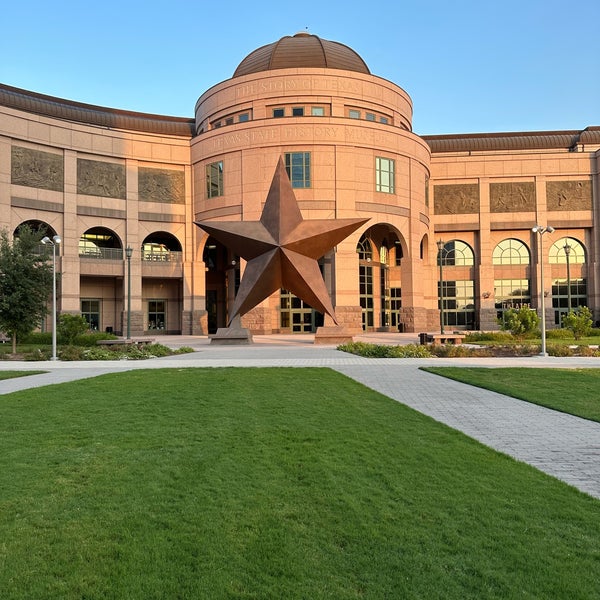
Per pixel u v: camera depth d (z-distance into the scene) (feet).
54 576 14.49
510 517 18.22
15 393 43.68
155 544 16.15
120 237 165.48
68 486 21.15
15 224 147.33
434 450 26.71
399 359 76.95
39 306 94.07
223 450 26.35
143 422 32.71
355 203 156.76
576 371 59.31
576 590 13.65
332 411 36.63
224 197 161.48
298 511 18.66
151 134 169.58
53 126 154.20
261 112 168.25
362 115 171.63
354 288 155.12
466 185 187.52
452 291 190.29
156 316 181.88
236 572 14.64
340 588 13.85
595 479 22.90
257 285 113.50
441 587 13.87
